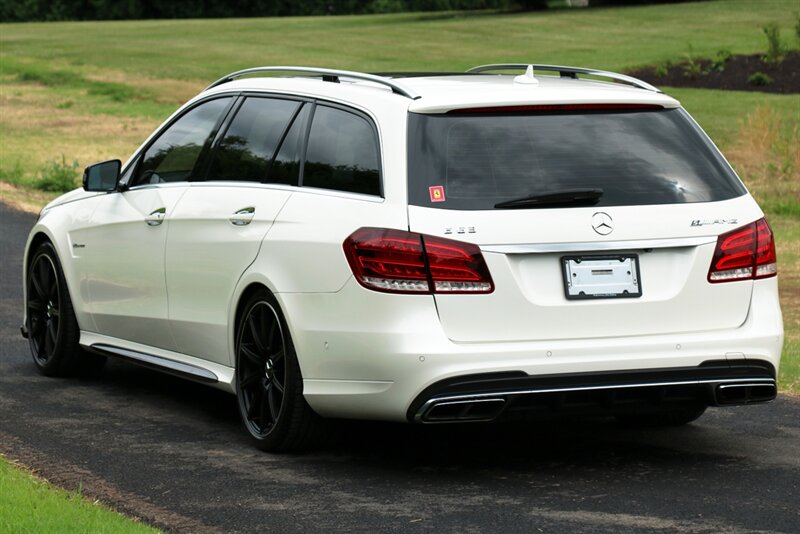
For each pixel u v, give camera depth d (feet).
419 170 20.94
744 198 22.25
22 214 61.05
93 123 106.83
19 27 217.56
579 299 20.90
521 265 20.76
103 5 330.34
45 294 30.40
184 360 26.09
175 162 26.78
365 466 22.44
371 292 20.67
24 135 97.71
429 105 21.38
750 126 90.07
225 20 239.91
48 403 27.35
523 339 20.70
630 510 19.71
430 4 249.75
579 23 199.00
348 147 22.30
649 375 21.11
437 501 20.24
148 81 138.21
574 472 22.07
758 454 23.45
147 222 26.63
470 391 20.38
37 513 17.62
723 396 21.74
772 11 206.69
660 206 21.40
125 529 17.29
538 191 20.95
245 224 23.65
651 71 137.18
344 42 178.50
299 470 22.16
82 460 22.68
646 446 24.06
